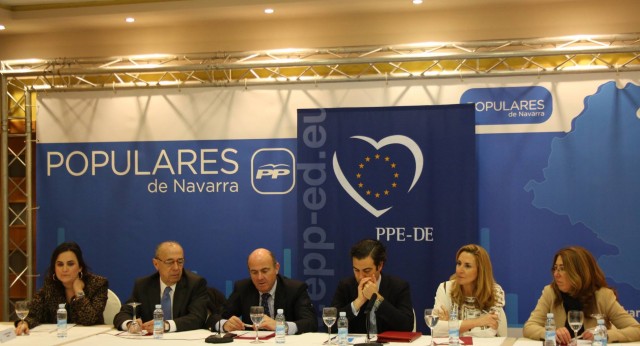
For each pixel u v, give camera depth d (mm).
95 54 7398
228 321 4793
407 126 6492
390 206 6492
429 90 6602
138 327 4758
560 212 6359
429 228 6406
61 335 4645
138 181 7133
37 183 7293
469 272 4820
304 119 6699
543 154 6395
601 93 6305
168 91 7105
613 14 6438
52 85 7375
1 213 7355
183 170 7059
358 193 6562
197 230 7020
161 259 5172
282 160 6875
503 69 6539
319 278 6609
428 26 6770
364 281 4684
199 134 7035
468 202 6336
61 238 7230
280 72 7004
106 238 7168
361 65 6828
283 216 6867
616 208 6250
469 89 6535
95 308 5180
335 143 6629
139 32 7316
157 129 7113
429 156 6438
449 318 4422
